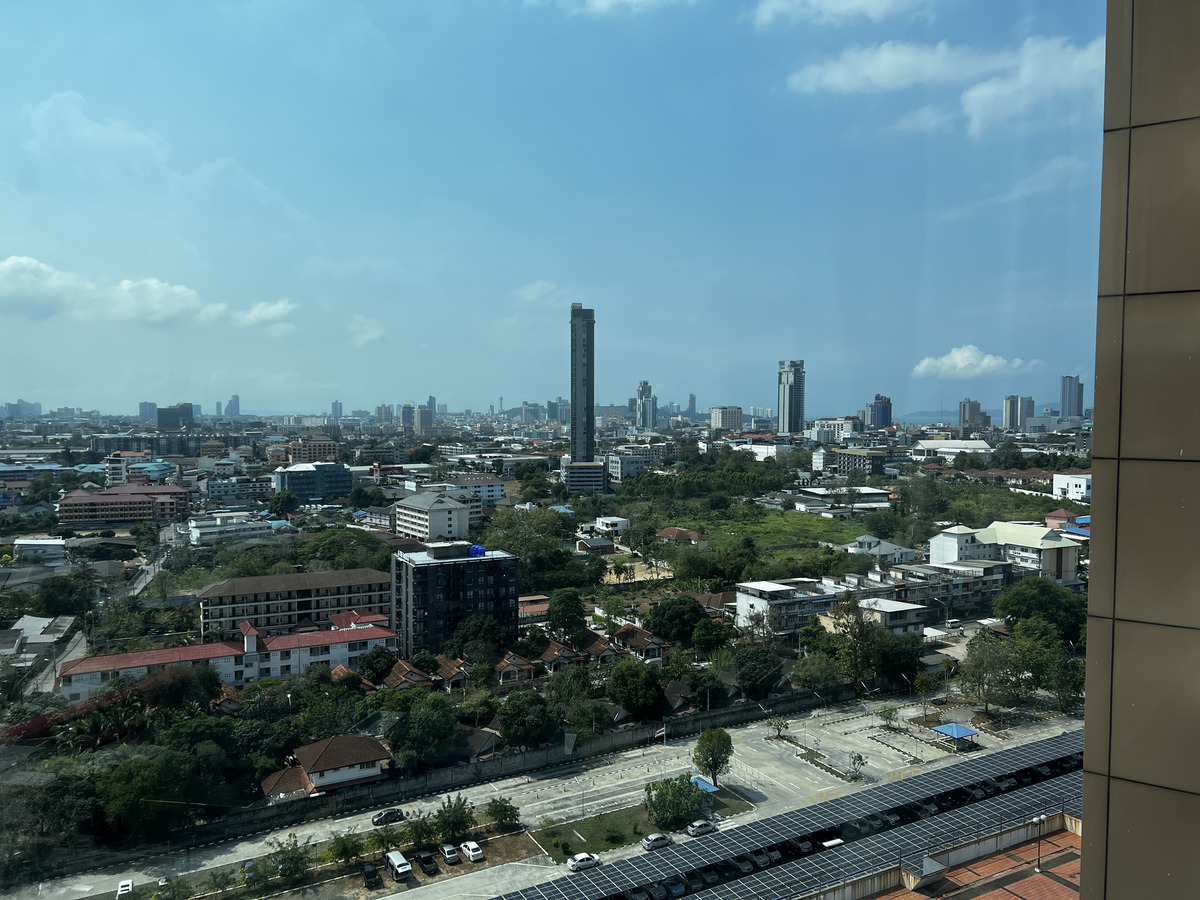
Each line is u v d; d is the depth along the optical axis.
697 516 173.38
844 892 35.34
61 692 66.38
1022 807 43.84
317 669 74.50
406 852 48.56
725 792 56.47
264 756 56.16
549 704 64.88
